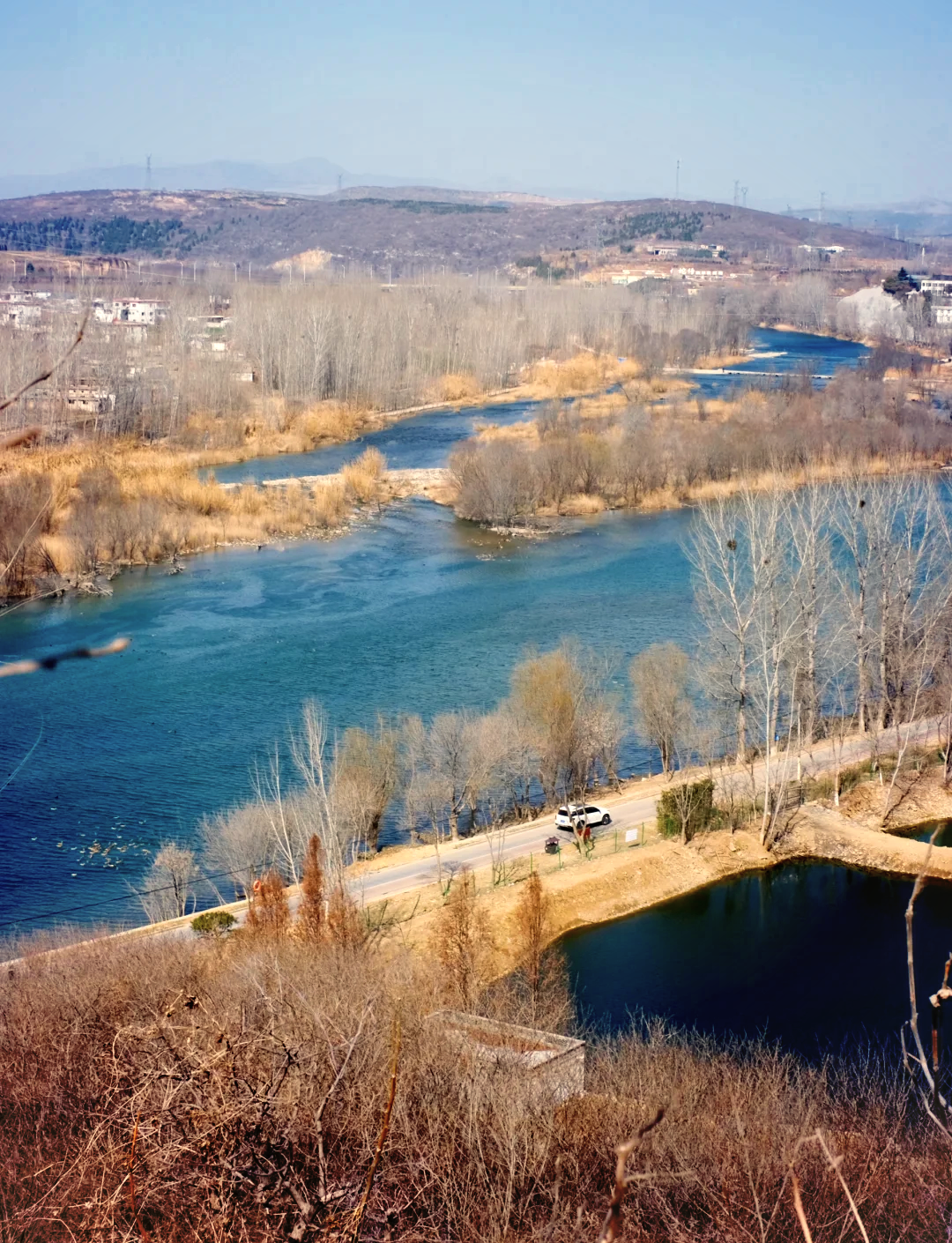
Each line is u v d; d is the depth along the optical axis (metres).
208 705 86.50
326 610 107.62
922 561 102.06
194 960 48.72
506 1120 33.16
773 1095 39.81
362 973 42.78
